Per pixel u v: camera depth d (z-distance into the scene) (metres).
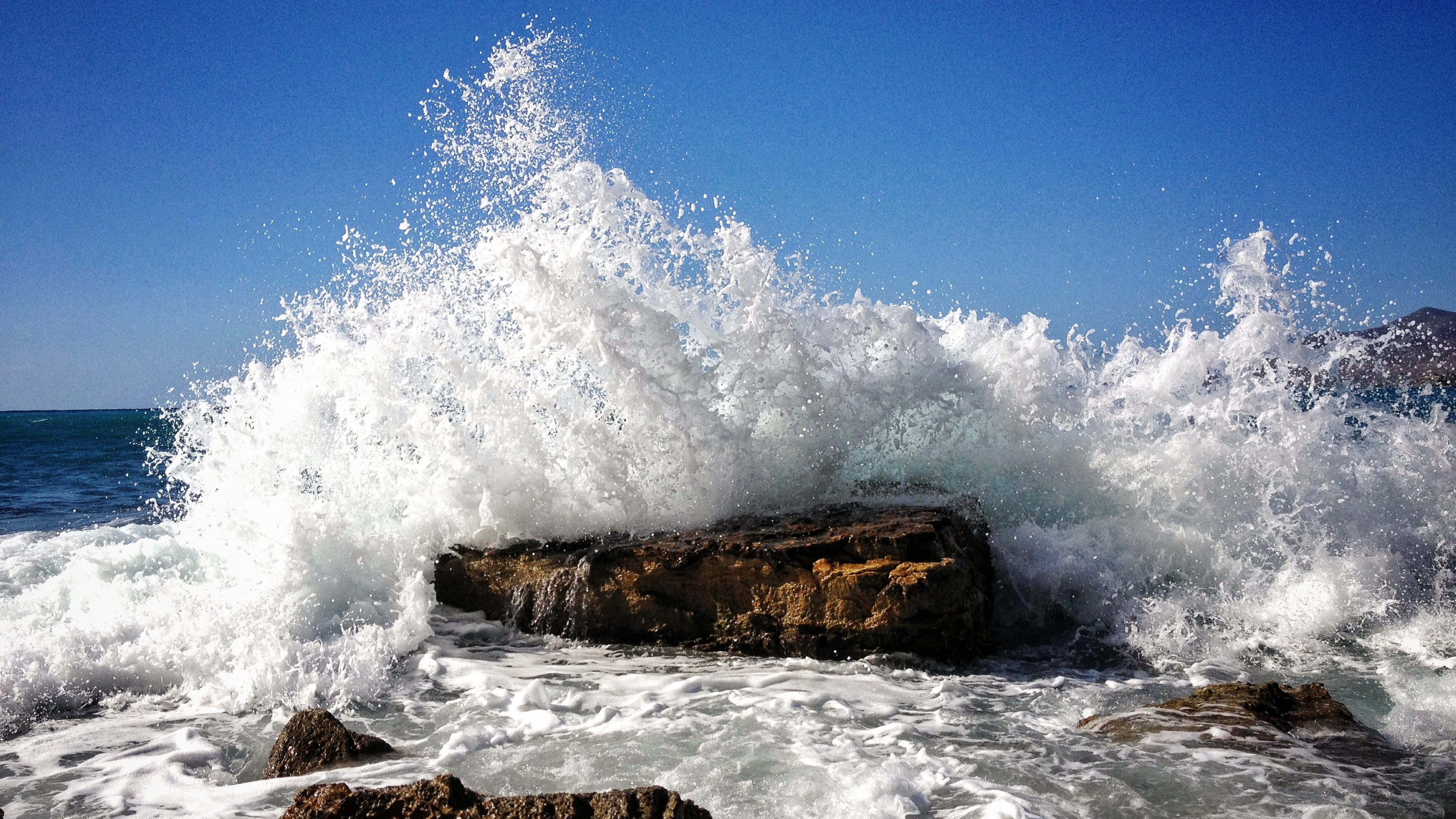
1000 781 3.70
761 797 3.55
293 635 5.68
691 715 4.52
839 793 3.56
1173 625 6.01
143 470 20.81
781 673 5.16
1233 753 3.93
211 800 3.68
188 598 6.10
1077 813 3.40
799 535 5.80
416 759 4.00
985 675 5.30
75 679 4.94
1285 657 5.59
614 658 5.56
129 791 3.81
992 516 7.03
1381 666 5.37
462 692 5.00
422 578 6.11
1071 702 4.82
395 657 5.47
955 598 5.43
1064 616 6.32
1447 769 3.78
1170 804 3.47
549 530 6.66
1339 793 3.54
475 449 6.76
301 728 4.05
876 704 4.72
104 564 7.18
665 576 5.77
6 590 7.24
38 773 4.01
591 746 4.12
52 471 20.38
